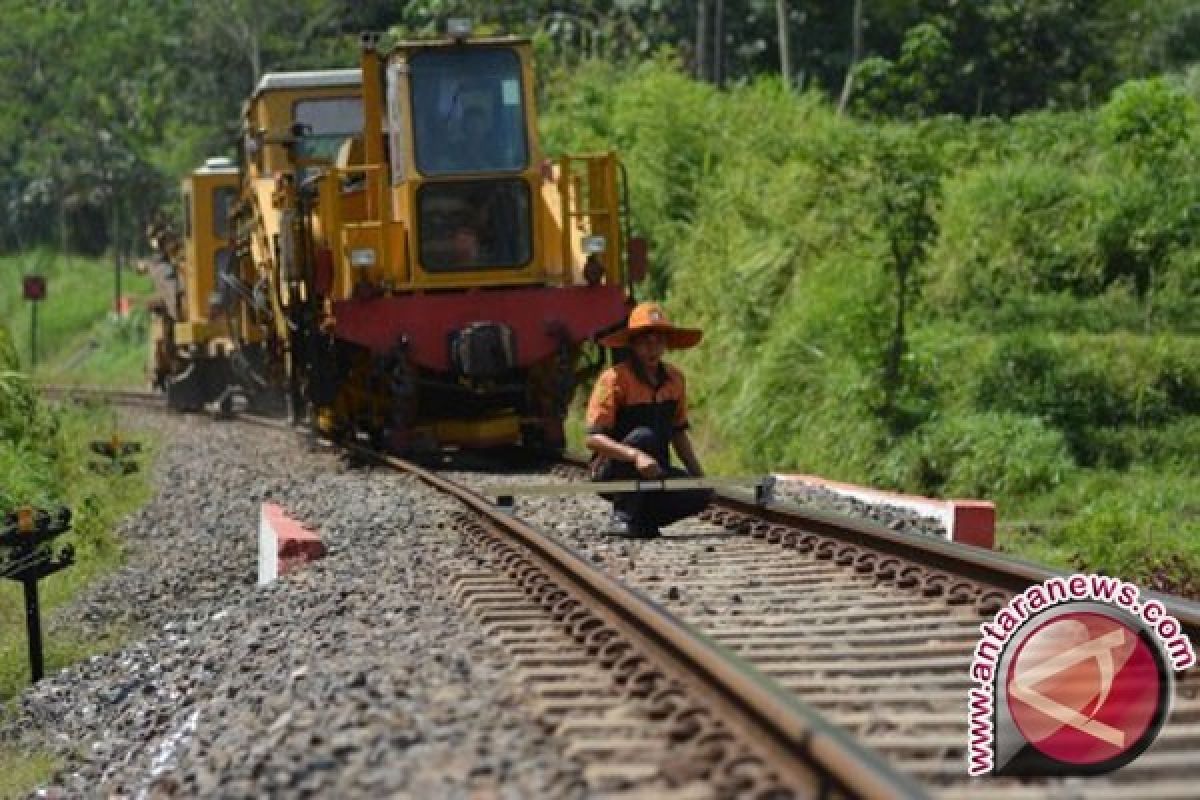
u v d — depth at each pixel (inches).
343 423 1579.7
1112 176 1827.0
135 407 2694.4
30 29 4975.4
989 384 1473.9
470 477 1299.2
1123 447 1390.3
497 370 1380.4
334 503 1173.1
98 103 4822.8
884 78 2645.2
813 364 1605.6
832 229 1734.7
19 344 4367.6
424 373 1462.8
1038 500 1307.8
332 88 1750.7
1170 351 1471.5
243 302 1974.7
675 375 927.0
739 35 3462.1
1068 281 1705.2
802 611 707.4
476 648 632.4
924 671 599.2
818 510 945.5
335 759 497.0
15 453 1444.4
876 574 778.8
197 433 2018.9
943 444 1395.2
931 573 754.8
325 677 605.9
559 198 1466.5
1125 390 1454.2
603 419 913.5
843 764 401.1
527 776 461.4
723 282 1843.0
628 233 1445.6
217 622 843.4
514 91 1428.4
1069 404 1444.4
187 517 1325.0
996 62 3166.8
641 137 2242.9
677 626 562.9
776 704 450.6
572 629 655.1
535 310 1402.6
